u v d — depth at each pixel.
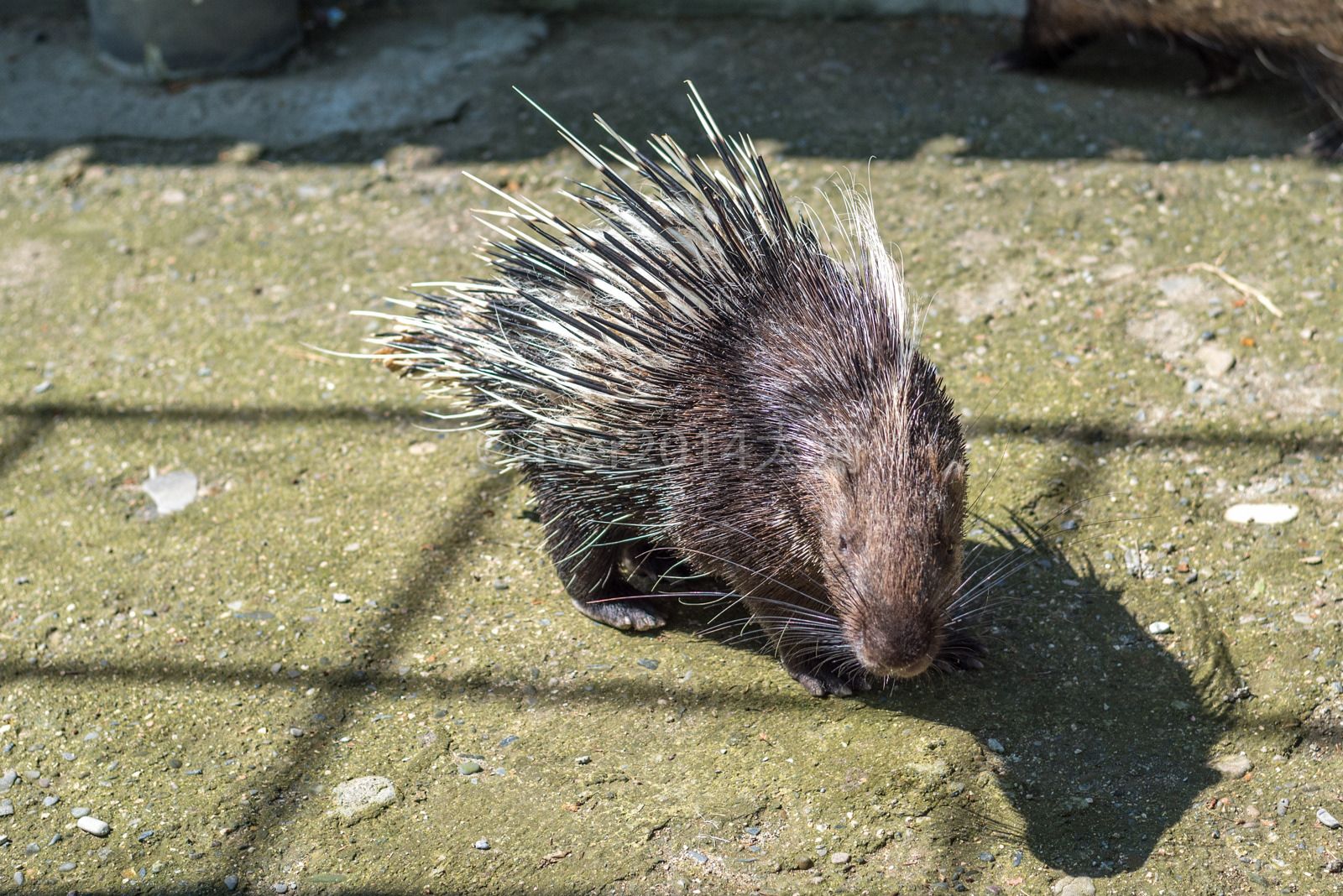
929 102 4.89
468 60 5.36
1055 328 3.74
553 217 2.66
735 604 2.98
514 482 3.38
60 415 3.67
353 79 5.27
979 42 5.32
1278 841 2.34
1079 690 2.68
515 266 2.78
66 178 4.77
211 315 4.08
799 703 2.70
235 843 2.44
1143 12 4.59
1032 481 3.21
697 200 2.58
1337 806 2.39
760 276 2.45
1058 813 2.42
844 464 2.20
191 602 3.03
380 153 4.85
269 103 5.14
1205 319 3.72
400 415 3.64
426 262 4.27
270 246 4.40
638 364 2.41
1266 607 2.83
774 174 4.51
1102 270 3.96
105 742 2.67
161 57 5.23
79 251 4.41
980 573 2.96
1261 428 3.32
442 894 2.32
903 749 2.56
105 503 3.36
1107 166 4.46
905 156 4.58
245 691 2.79
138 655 2.89
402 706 2.73
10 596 3.06
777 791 2.49
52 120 5.09
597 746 2.62
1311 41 4.32
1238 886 2.26
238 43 5.25
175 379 3.80
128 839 2.46
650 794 2.50
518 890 2.32
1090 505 3.14
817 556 2.34
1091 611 2.86
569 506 2.74
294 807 2.51
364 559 3.15
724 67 5.21
